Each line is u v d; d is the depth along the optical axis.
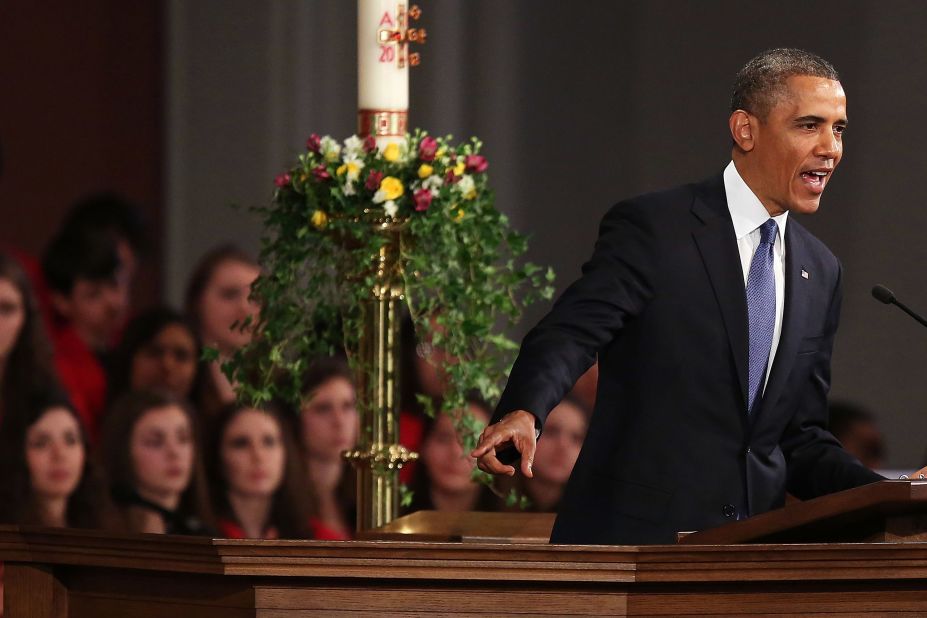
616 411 8.96
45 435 14.80
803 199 8.99
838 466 9.06
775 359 8.96
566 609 6.59
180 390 15.65
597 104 22.08
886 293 9.32
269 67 19.36
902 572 6.74
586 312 8.71
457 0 21.27
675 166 22.30
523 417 7.80
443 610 6.55
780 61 9.06
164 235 18.86
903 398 22.14
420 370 16.03
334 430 15.68
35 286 16.72
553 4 21.84
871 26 22.31
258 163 19.30
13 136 18.06
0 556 7.27
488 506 16.16
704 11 22.30
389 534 10.02
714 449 8.76
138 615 7.03
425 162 10.77
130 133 18.75
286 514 15.42
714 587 6.71
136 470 14.89
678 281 8.89
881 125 22.31
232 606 6.60
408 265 10.72
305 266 11.34
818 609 6.82
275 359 11.32
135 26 18.80
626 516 8.66
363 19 11.05
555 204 21.89
